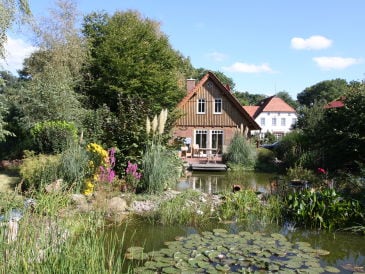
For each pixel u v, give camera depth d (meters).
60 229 3.63
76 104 16.03
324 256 5.25
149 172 8.80
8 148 15.25
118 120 10.30
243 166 18.44
